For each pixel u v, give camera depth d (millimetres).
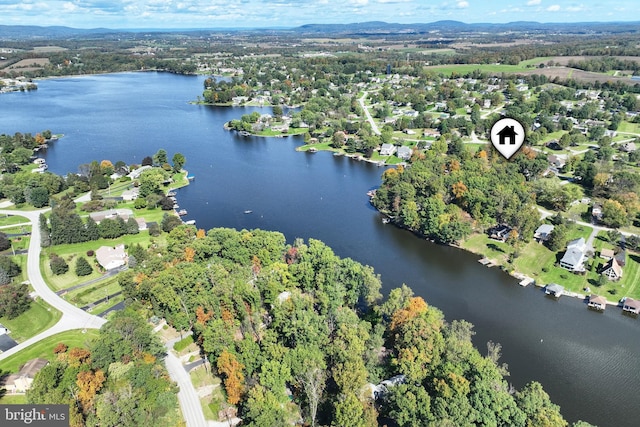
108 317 135875
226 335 109688
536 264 167750
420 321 109500
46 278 158375
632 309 140625
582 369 119250
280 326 117562
